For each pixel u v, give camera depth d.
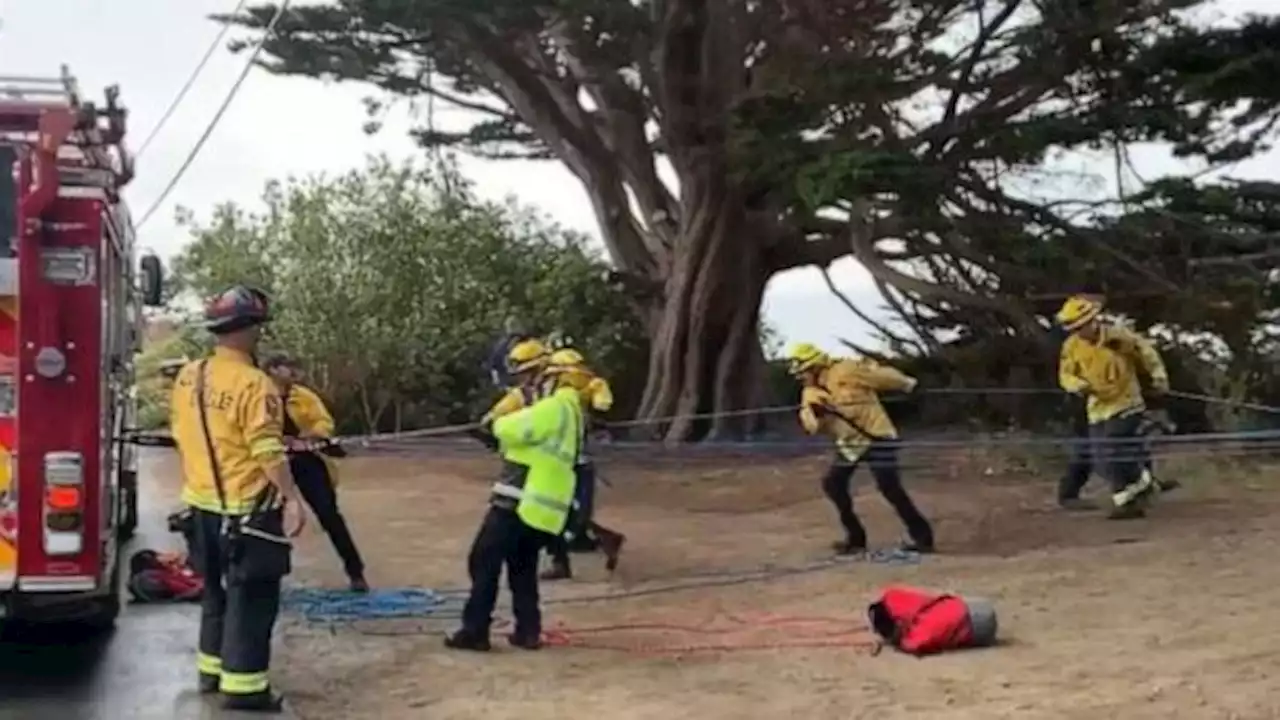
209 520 8.03
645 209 26.97
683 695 8.14
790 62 21.16
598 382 12.01
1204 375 21.19
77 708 8.16
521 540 9.38
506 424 9.29
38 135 8.27
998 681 8.12
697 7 22.75
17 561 8.50
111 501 9.71
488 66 25.45
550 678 8.65
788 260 25.62
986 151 18.92
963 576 11.47
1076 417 22.41
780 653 9.12
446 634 10.00
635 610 10.74
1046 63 19.31
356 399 28.30
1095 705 7.48
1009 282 21.75
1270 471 17.48
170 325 28.83
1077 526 13.96
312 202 28.42
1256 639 8.80
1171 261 20.05
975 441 18.16
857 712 7.61
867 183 17.16
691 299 25.34
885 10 21.59
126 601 11.53
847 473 13.05
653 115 25.88
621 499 18.17
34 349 8.52
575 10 20.36
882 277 22.22
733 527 15.40
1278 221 19.52
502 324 28.27
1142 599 10.21
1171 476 17.25
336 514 11.44
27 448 8.52
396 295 28.12
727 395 25.22
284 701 8.20
